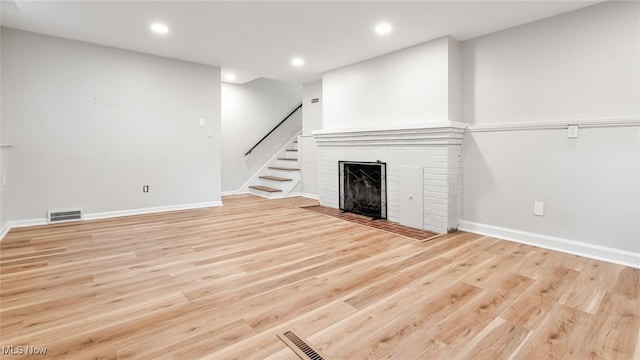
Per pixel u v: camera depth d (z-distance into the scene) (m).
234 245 3.11
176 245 3.10
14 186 3.67
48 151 3.85
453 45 3.63
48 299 1.96
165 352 1.45
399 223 4.06
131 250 2.93
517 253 2.89
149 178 4.61
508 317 1.77
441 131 3.51
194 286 2.17
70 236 3.38
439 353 1.46
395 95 4.15
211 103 5.09
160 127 4.65
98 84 4.13
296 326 1.68
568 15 2.94
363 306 1.90
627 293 2.06
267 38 3.76
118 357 1.41
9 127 3.61
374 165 4.41
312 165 6.26
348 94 4.85
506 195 3.38
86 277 2.31
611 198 2.73
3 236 3.32
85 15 3.19
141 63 4.43
